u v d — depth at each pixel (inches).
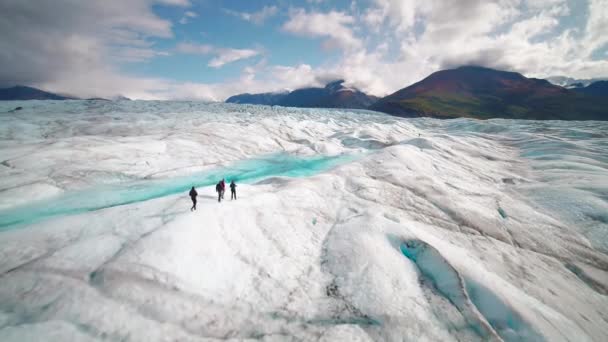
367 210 655.1
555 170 1093.1
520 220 694.5
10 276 367.6
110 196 896.9
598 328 402.0
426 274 448.5
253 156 1643.7
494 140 1964.8
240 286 392.8
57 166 954.7
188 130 1728.6
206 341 310.3
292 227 565.3
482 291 401.1
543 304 421.4
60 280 361.7
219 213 526.0
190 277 382.0
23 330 290.4
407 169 1008.9
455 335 344.8
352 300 389.4
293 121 2593.5
